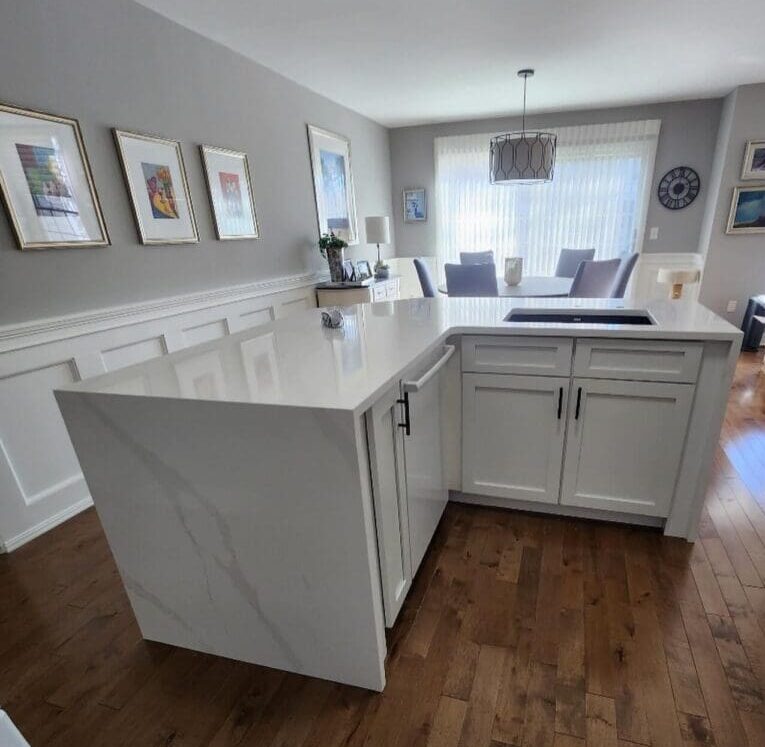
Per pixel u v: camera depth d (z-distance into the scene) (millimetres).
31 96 1828
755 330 4230
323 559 1112
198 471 1119
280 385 1100
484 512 1979
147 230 2389
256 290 3268
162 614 1375
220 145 2861
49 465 2018
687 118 4641
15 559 1852
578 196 5141
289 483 1053
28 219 1850
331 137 4172
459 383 1792
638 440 1657
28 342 1883
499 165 3727
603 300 2094
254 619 1270
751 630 1346
